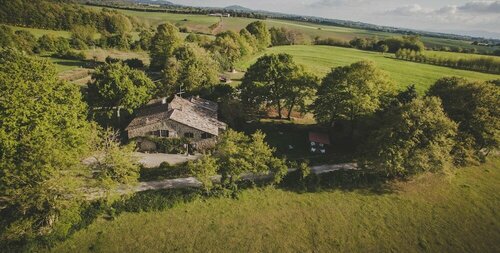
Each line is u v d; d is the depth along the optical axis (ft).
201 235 144.77
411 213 167.53
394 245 147.23
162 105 235.61
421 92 367.86
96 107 248.73
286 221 156.87
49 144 136.15
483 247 148.56
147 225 147.74
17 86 163.84
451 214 168.35
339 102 225.97
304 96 259.39
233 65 428.97
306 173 181.16
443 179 191.83
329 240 147.74
